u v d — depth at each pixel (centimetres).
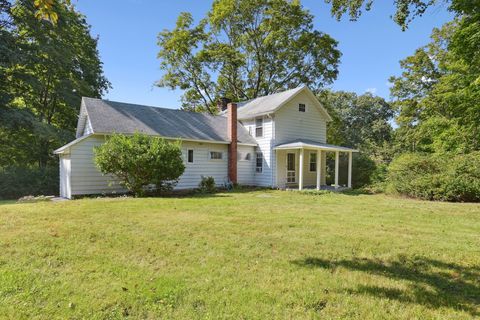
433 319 301
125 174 1264
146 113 1653
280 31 2520
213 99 3014
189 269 420
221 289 359
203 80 2945
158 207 915
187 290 354
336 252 508
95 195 1320
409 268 442
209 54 2748
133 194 1316
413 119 2667
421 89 2578
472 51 1179
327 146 1725
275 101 1889
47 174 1767
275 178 1792
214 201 1090
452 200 1230
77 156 1285
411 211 942
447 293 359
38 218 721
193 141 1603
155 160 1245
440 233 649
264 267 434
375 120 4691
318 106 1998
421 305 329
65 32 2028
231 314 303
